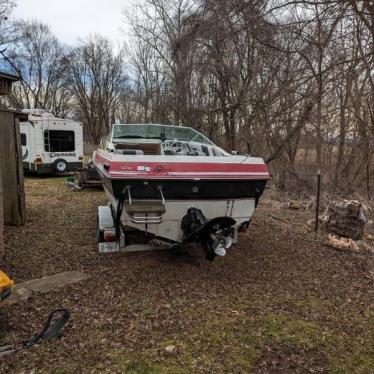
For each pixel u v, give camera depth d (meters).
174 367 2.83
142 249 5.00
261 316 3.63
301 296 4.10
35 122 14.24
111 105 47.22
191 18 7.20
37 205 8.71
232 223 4.23
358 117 9.79
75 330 3.30
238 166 4.49
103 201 9.38
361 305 3.91
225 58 10.88
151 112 19.42
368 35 6.31
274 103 9.35
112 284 4.30
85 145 39.84
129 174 4.14
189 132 6.71
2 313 3.56
